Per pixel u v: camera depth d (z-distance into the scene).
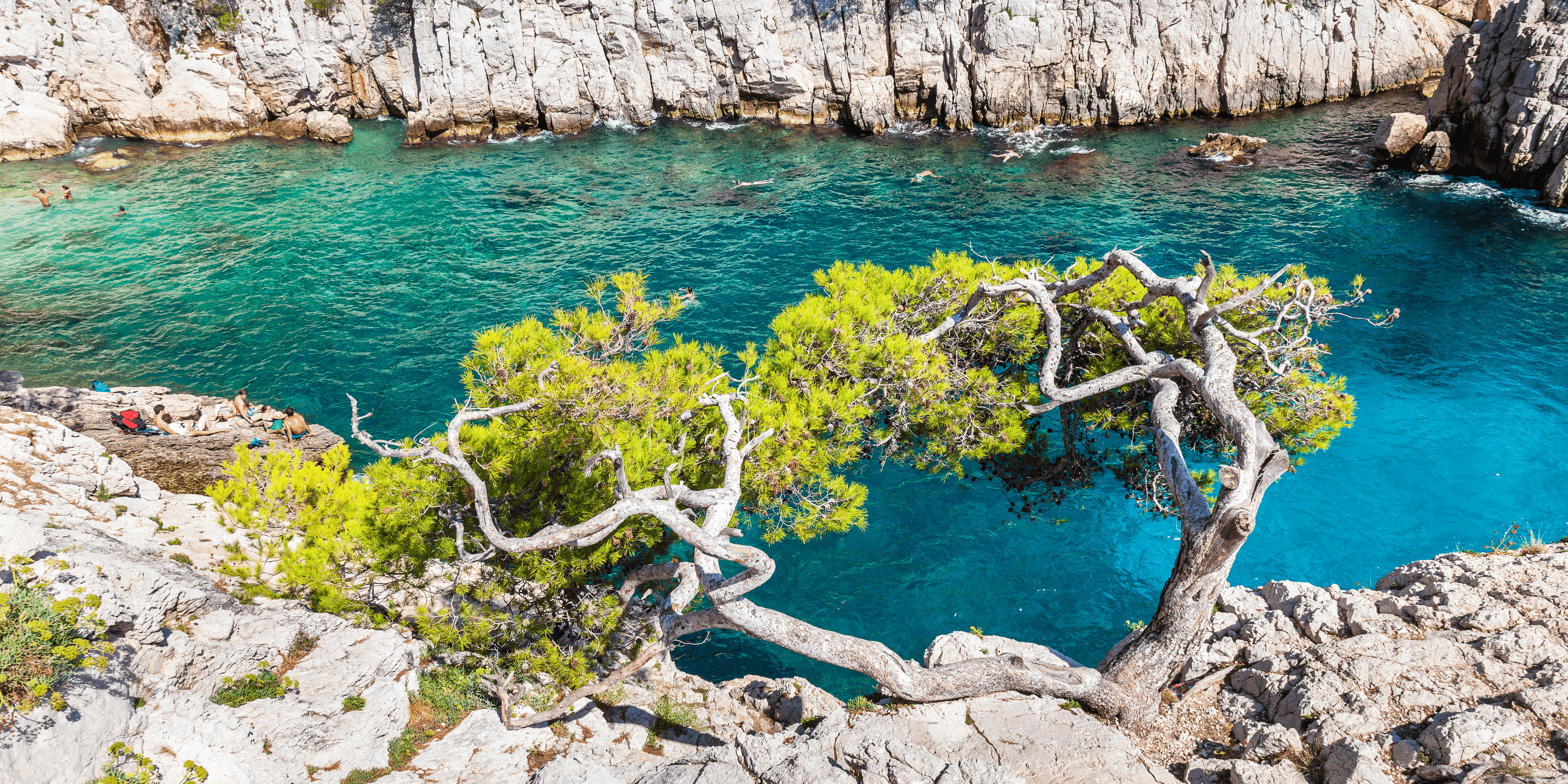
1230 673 13.01
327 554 12.91
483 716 12.04
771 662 21.11
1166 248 41.44
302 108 62.59
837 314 17.47
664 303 37.06
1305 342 17.92
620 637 15.46
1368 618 12.98
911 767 10.75
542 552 13.74
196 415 27.34
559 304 37.28
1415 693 11.22
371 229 45.03
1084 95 60.94
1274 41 60.59
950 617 22.03
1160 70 61.12
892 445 19.75
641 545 16.14
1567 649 11.49
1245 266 39.25
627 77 63.41
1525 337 32.91
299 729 10.55
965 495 26.45
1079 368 21.33
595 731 12.89
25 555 10.56
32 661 8.81
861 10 61.09
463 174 53.84
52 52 56.19
